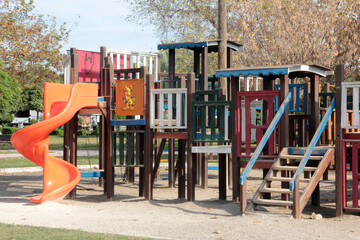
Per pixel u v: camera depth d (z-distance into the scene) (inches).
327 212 423.8
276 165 417.4
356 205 399.9
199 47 639.8
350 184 600.7
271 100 442.6
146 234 314.5
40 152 482.0
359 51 1163.3
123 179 681.6
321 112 599.2
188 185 480.4
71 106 482.0
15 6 1598.2
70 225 346.0
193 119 478.0
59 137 1934.1
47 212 406.9
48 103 490.3
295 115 527.8
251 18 1201.4
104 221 362.9
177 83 656.4
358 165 438.3
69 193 521.0
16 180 692.7
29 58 1610.5
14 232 306.7
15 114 3171.8
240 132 461.4
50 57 1635.1
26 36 1603.1
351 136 404.5
